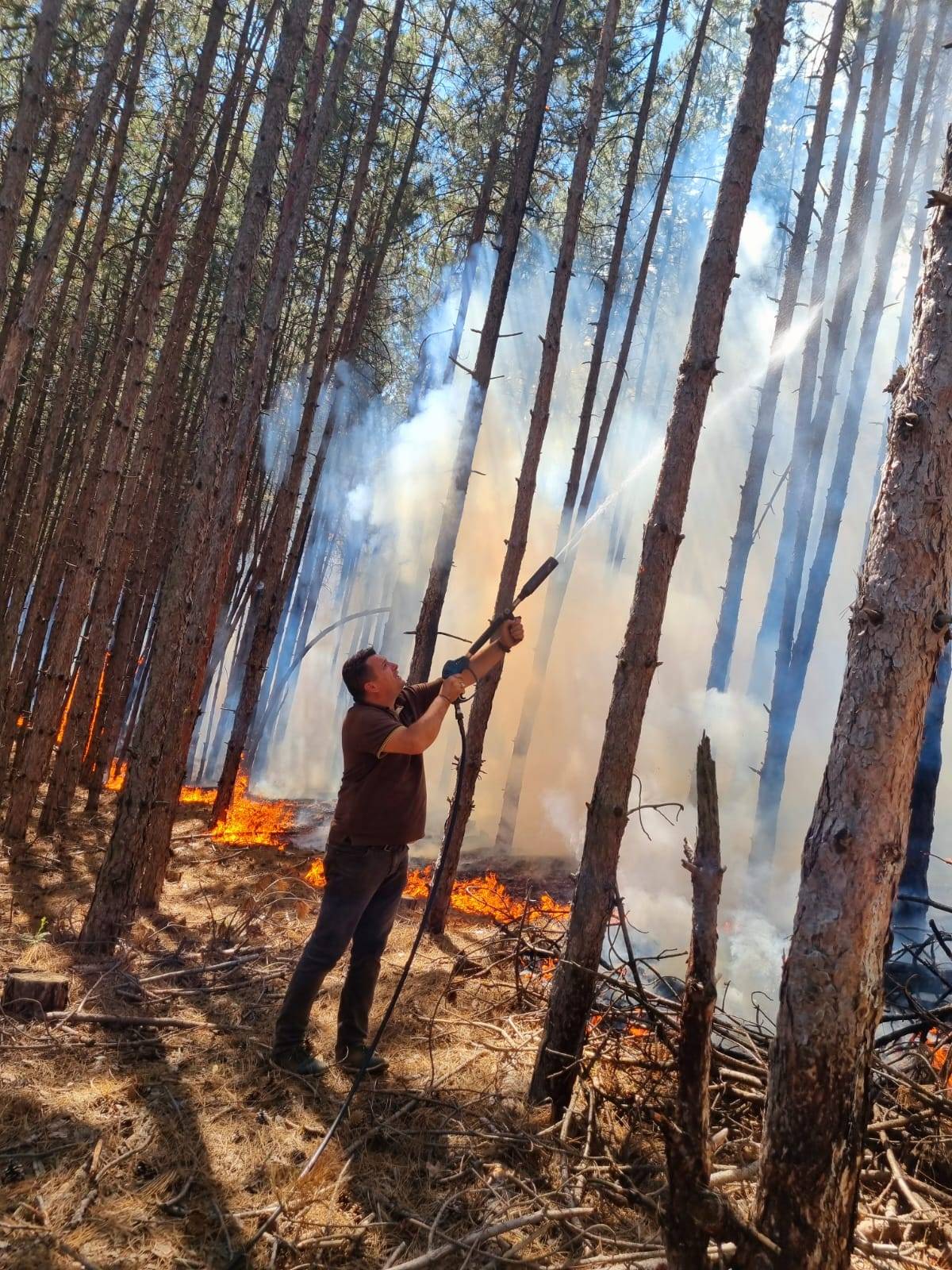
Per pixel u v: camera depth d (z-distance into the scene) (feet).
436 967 17.15
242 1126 10.37
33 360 41.60
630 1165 9.86
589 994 11.28
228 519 23.70
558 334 21.09
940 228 7.86
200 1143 9.93
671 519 11.73
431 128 43.65
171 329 32.12
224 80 34.78
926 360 7.68
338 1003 14.42
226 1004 14.03
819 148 31.01
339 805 12.34
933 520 7.45
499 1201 9.30
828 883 7.32
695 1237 7.35
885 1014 13.87
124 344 34.76
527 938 17.76
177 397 41.24
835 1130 7.18
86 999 13.47
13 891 21.12
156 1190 9.09
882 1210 9.26
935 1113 10.27
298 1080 11.62
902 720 7.32
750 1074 11.27
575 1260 8.38
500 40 36.94
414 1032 13.61
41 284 18.58
